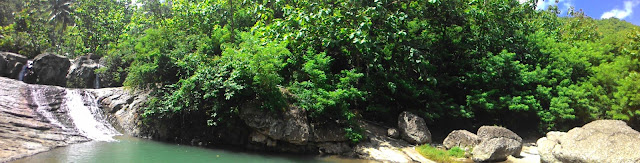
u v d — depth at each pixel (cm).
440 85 1698
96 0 3553
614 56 2253
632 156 862
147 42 1616
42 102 1485
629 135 926
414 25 1633
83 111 1552
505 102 1620
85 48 3381
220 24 2156
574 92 1712
